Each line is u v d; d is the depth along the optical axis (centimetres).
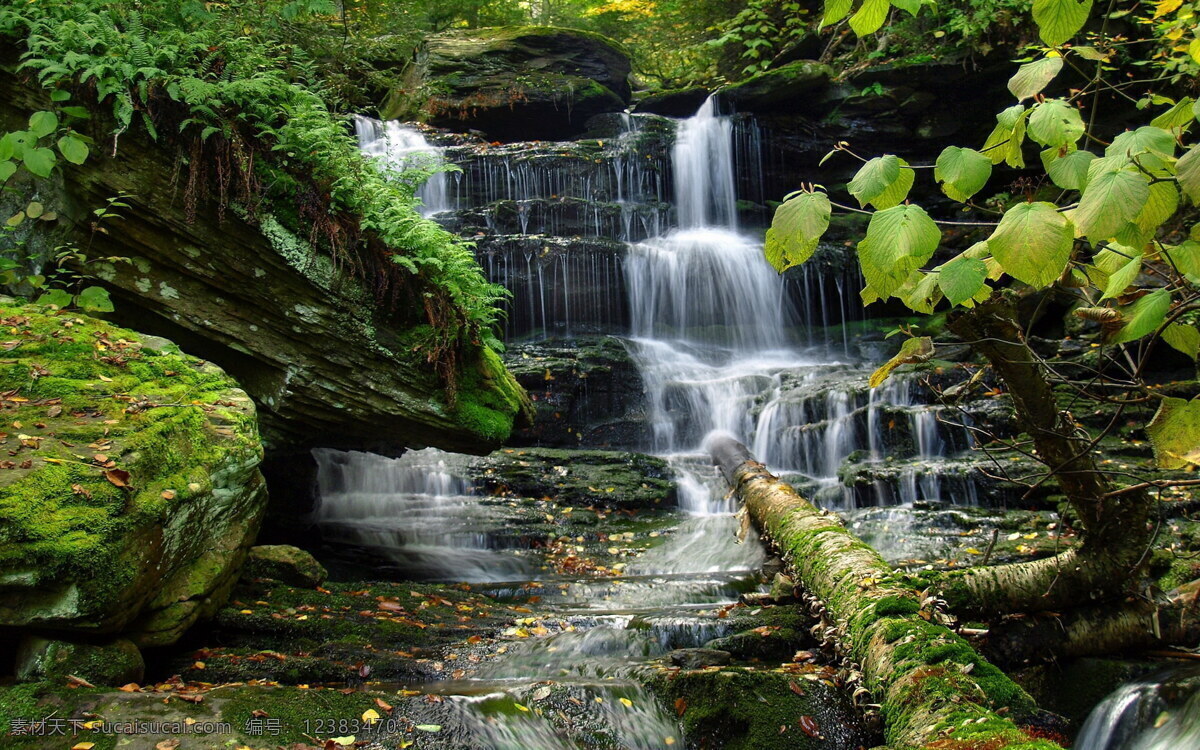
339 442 626
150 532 351
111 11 543
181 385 446
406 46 1461
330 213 554
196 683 364
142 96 498
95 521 324
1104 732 385
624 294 1154
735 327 1222
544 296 1116
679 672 391
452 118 1350
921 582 438
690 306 1198
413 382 578
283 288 544
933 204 1326
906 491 785
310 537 685
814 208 186
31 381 399
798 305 1266
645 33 1781
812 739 361
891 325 1239
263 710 321
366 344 562
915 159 1342
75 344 435
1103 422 801
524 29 1422
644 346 1134
